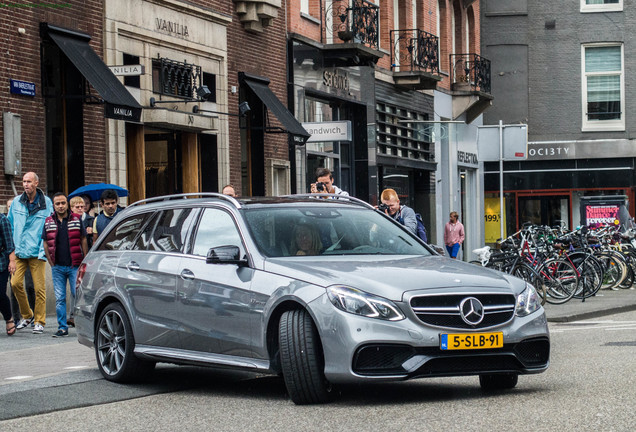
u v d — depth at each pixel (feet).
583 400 30.40
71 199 55.67
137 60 74.79
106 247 39.17
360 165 109.19
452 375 30.17
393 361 29.58
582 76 153.58
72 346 48.19
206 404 32.01
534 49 154.30
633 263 93.66
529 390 32.91
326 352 29.73
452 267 32.22
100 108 70.23
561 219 153.28
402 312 29.66
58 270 53.93
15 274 55.57
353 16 101.86
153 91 75.97
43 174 64.95
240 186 88.17
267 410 30.32
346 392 33.14
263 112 91.45
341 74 104.32
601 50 153.79
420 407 29.89
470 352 30.01
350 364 29.35
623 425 26.27
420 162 124.36
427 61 120.78
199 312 33.68
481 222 148.05
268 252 32.99
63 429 28.50
